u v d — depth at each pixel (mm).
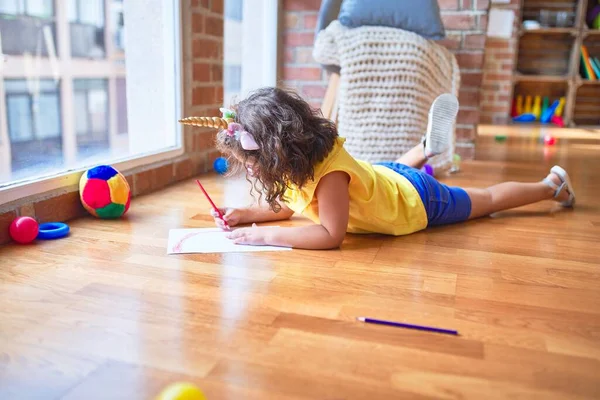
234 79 3350
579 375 854
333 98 3027
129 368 847
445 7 3061
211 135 2615
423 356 898
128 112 2400
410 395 788
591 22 5906
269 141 1275
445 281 1235
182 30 2297
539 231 1663
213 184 2281
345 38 2537
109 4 2371
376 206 1514
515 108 6312
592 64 5891
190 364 860
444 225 1714
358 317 1033
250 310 1058
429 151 2012
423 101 2609
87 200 1670
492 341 956
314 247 1425
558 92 6230
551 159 3248
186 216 1761
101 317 1020
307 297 1125
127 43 2357
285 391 790
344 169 1393
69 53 2195
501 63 5883
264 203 1908
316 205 1469
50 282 1185
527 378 841
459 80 2795
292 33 3518
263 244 1444
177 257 1354
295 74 3564
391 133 2574
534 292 1186
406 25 2586
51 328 974
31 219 1444
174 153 2318
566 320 1050
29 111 1989
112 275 1229
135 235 1537
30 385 800
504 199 1820
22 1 1932
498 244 1525
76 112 2246
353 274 1264
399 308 1083
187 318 1020
